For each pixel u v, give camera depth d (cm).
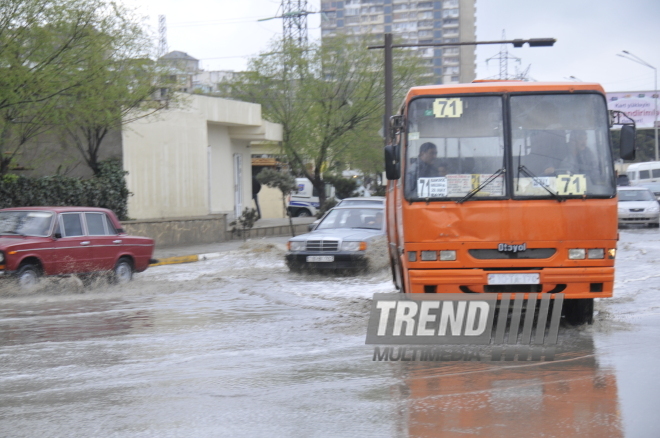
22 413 559
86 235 1519
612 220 881
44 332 953
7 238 1430
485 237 881
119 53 2189
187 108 2764
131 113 2439
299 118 3881
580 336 865
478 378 655
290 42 3972
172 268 2003
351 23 14512
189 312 1130
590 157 896
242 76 3981
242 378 666
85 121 2177
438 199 891
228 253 2428
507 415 532
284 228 3431
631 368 687
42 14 1825
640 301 1155
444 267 884
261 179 3241
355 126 3916
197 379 666
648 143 7975
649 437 478
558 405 558
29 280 1395
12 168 2353
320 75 3897
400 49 4009
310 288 1395
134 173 2705
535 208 881
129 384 650
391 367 708
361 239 1608
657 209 3291
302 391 614
